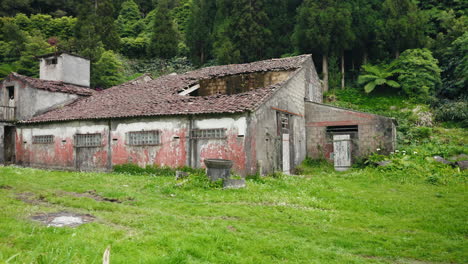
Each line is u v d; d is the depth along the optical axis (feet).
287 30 120.06
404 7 101.14
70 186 35.35
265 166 47.34
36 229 18.02
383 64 105.29
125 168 51.67
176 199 30.71
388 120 58.85
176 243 17.16
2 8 149.59
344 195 35.70
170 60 142.92
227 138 44.32
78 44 115.44
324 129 64.18
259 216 25.99
